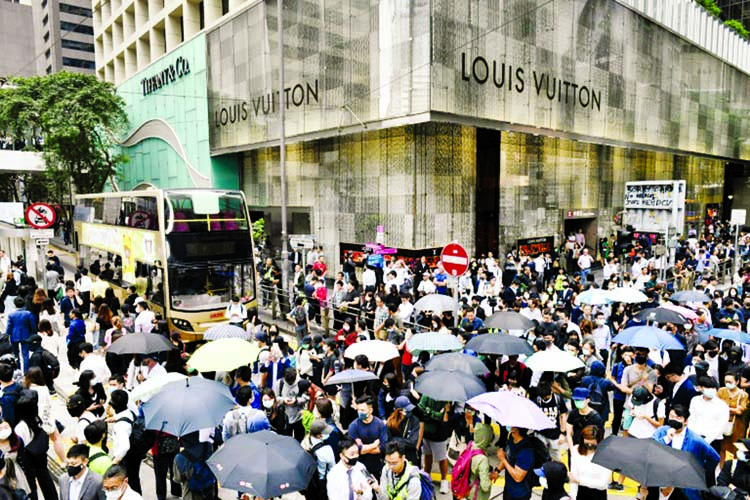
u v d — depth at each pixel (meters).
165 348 8.60
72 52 87.12
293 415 7.74
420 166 19.69
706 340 9.82
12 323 11.03
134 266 15.67
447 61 17.28
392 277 16.22
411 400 7.27
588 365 8.49
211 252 13.94
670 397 7.59
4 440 5.60
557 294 16.25
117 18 42.81
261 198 28.42
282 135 17.59
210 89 28.70
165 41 36.78
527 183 23.58
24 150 36.09
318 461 5.93
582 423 6.26
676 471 4.55
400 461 5.22
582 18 22.83
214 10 30.22
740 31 40.50
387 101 18.20
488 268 17.91
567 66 22.19
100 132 38.91
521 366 8.66
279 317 18.05
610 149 29.00
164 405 5.84
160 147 34.62
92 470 5.27
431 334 8.90
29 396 6.19
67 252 33.97
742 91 39.97
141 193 15.17
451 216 20.73
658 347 7.79
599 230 28.59
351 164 22.16
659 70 28.83
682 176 36.66
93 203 20.44
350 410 8.20
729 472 5.51
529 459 5.55
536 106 20.78
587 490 5.49
